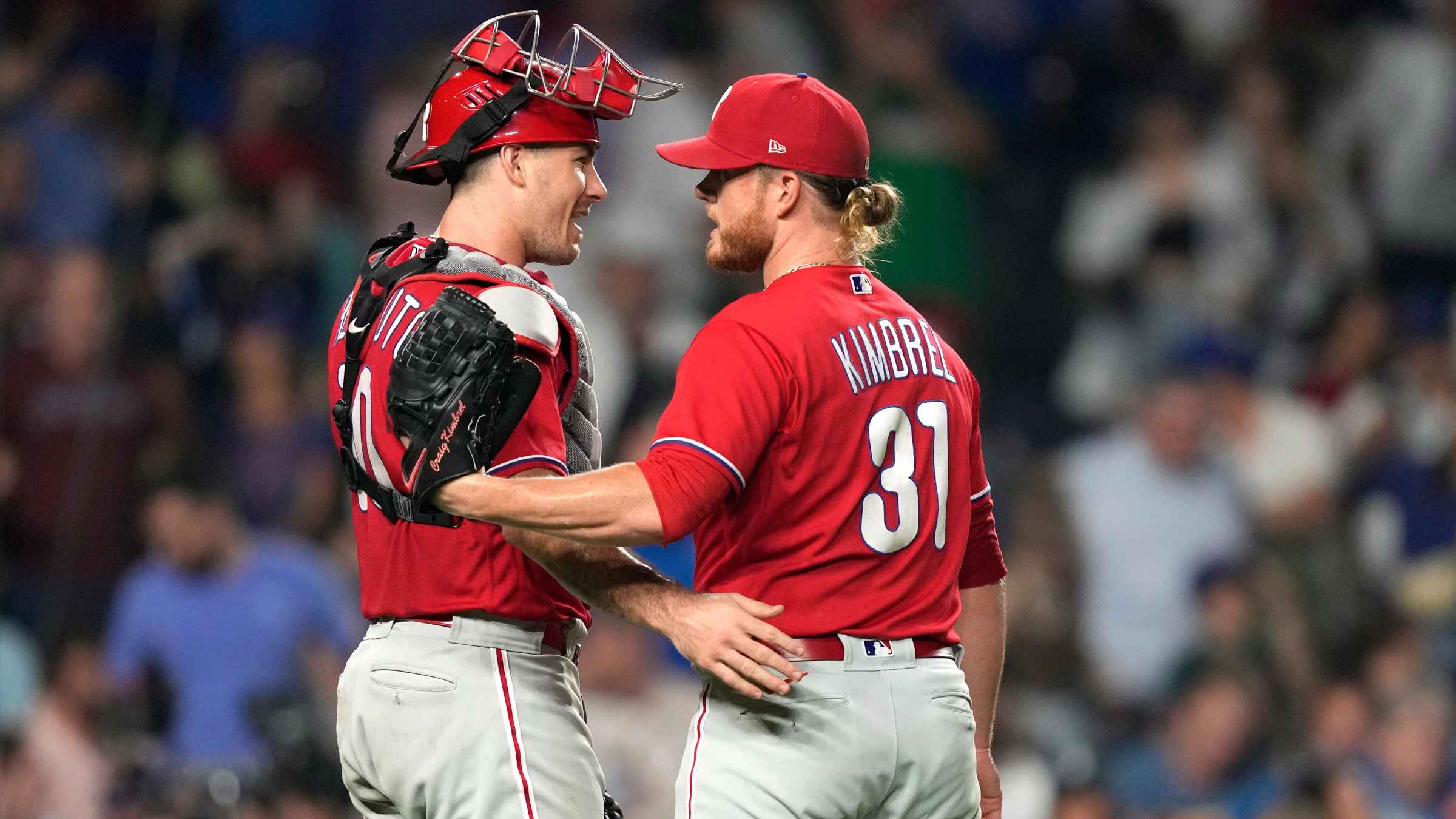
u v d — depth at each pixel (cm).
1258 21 4106
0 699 2655
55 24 3428
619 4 3622
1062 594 3052
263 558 2653
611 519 1066
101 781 2566
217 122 3453
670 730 2411
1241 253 3700
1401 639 2858
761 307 1140
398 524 1168
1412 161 3988
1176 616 3030
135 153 3372
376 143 3369
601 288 3266
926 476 1170
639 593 1112
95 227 3288
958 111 3744
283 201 3303
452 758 1145
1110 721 2909
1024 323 3725
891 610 1152
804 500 1129
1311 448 3256
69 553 2897
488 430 1084
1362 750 2748
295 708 2333
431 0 3603
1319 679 2877
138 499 2938
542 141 1190
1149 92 3966
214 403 3062
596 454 1230
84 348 3019
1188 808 2642
